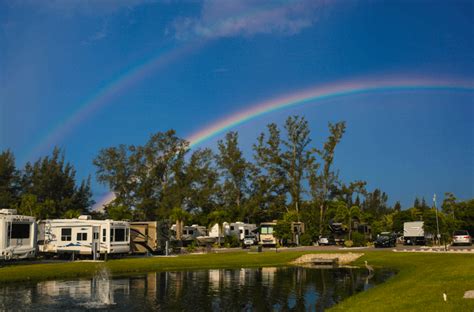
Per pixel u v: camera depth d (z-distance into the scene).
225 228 75.38
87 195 97.62
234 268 40.19
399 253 44.47
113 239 45.06
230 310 21.52
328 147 88.44
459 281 20.05
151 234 52.72
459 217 85.00
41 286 28.47
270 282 30.89
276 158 92.31
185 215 70.56
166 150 99.50
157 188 99.56
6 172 89.88
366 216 84.56
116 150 97.00
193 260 43.59
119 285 29.28
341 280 31.66
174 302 23.53
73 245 44.66
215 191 101.12
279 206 97.56
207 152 102.69
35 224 38.25
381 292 21.78
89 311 21.31
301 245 75.94
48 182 92.38
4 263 38.38
